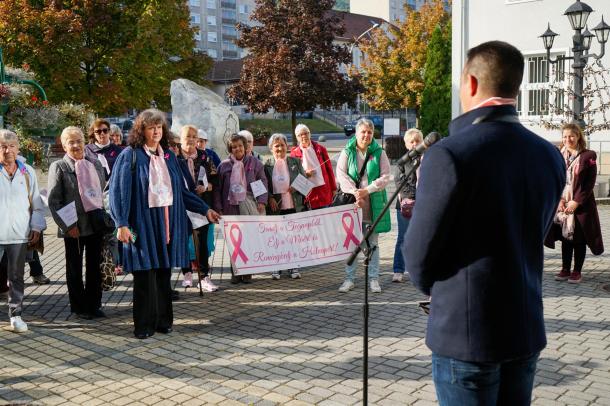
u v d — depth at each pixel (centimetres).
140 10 3064
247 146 807
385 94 3781
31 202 623
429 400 434
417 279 232
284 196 840
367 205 745
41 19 2734
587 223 735
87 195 641
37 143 1066
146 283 587
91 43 3014
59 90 2872
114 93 3005
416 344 554
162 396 448
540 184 230
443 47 2656
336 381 471
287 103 3047
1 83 1051
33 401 441
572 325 595
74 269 655
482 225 219
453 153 219
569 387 450
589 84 1449
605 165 1669
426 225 221
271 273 861
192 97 1477
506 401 238
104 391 459
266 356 530
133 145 588
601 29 1299
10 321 634
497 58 231
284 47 3009
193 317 655
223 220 736
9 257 608
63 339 587
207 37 10831
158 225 584
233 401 436
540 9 1788
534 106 1812
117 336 595
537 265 234
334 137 5516
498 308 219
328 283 798
